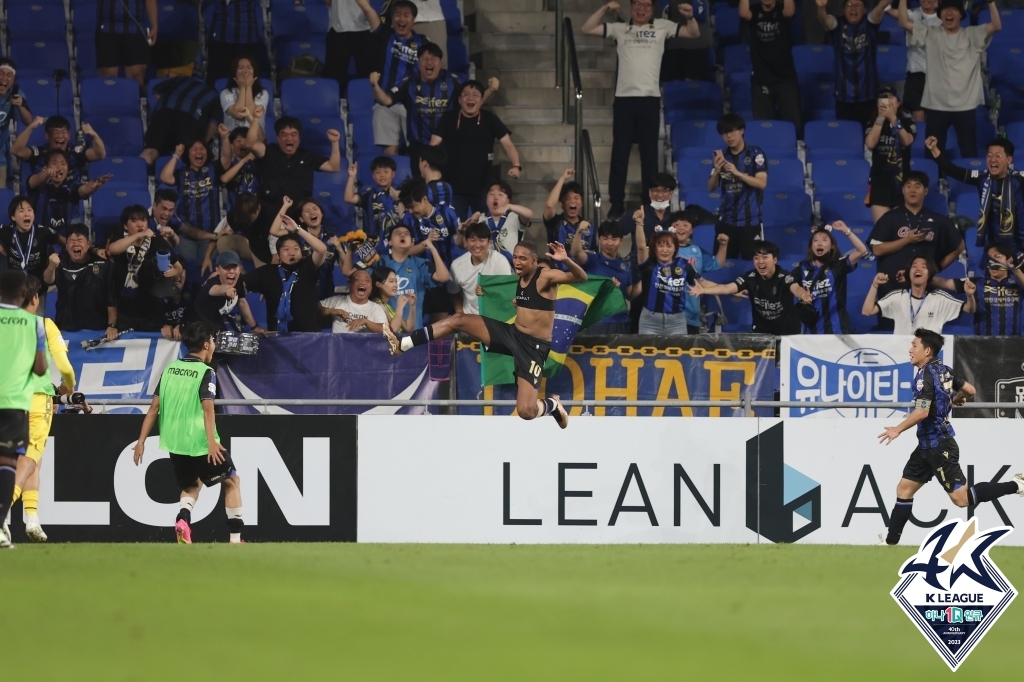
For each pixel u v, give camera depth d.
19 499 37.41
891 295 42.59
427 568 24.59
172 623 17.69
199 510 37.66
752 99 55.72
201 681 14.34
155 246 41.25
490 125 49.09
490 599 20.27
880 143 49.72
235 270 40.22
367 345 38.94
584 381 38.72
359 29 55.53
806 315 41.88
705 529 37.41
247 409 38.50
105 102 53.97
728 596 21.02
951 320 42.44
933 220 44.94
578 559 26.89
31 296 29.14
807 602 20.64
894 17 55.75
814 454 37.53
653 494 37.41
